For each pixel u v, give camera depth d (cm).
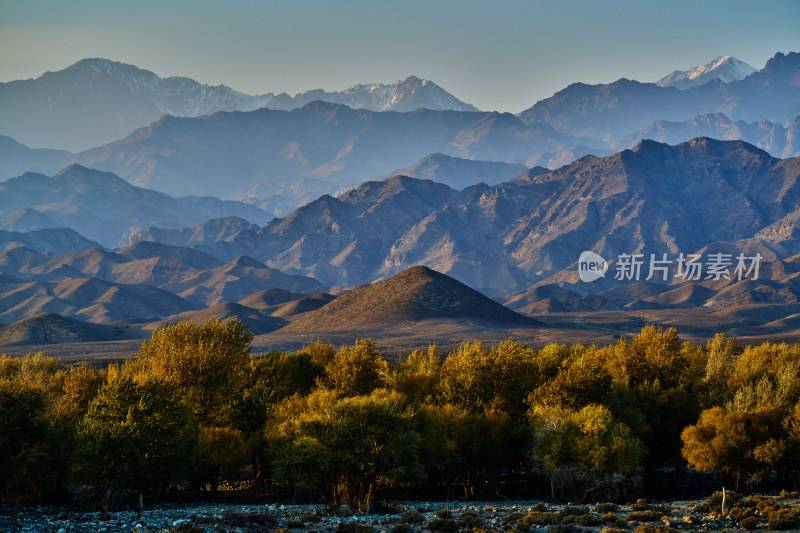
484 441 6706
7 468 4444
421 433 6325
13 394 4869
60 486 5441
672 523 4431
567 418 6538
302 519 4525
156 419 5069
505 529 4447
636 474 7038
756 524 4300
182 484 6044
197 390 7075
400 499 6688
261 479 7256
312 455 5312
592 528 4509
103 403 5069
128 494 5666
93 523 4269
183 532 3919
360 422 5534
